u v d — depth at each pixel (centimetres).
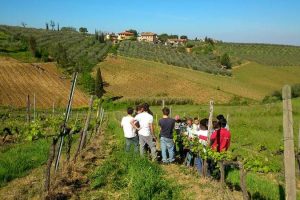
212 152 1160
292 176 698
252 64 16375
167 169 1430
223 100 9119
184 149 1627
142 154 1516
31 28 19700
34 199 1070
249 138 2483
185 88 9875
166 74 10944
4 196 1088
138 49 16562
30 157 1573
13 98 6756
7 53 11062
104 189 1164
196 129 1564
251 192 1144
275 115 4050
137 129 1548
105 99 8106
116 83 9906
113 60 11788
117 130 2761
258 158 1048
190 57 16650
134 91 9388
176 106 7544
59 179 1226
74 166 1394
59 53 10794
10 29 17488
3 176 1272
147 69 11225
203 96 9381
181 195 1077
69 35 18300
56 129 1684
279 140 2395
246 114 4053
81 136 1664
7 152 1677
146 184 1067
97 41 17175
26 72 8462
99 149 1847
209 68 13938
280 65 16925
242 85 11794
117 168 1359
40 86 7781
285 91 699
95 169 1384
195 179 1278
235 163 1061
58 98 7256
